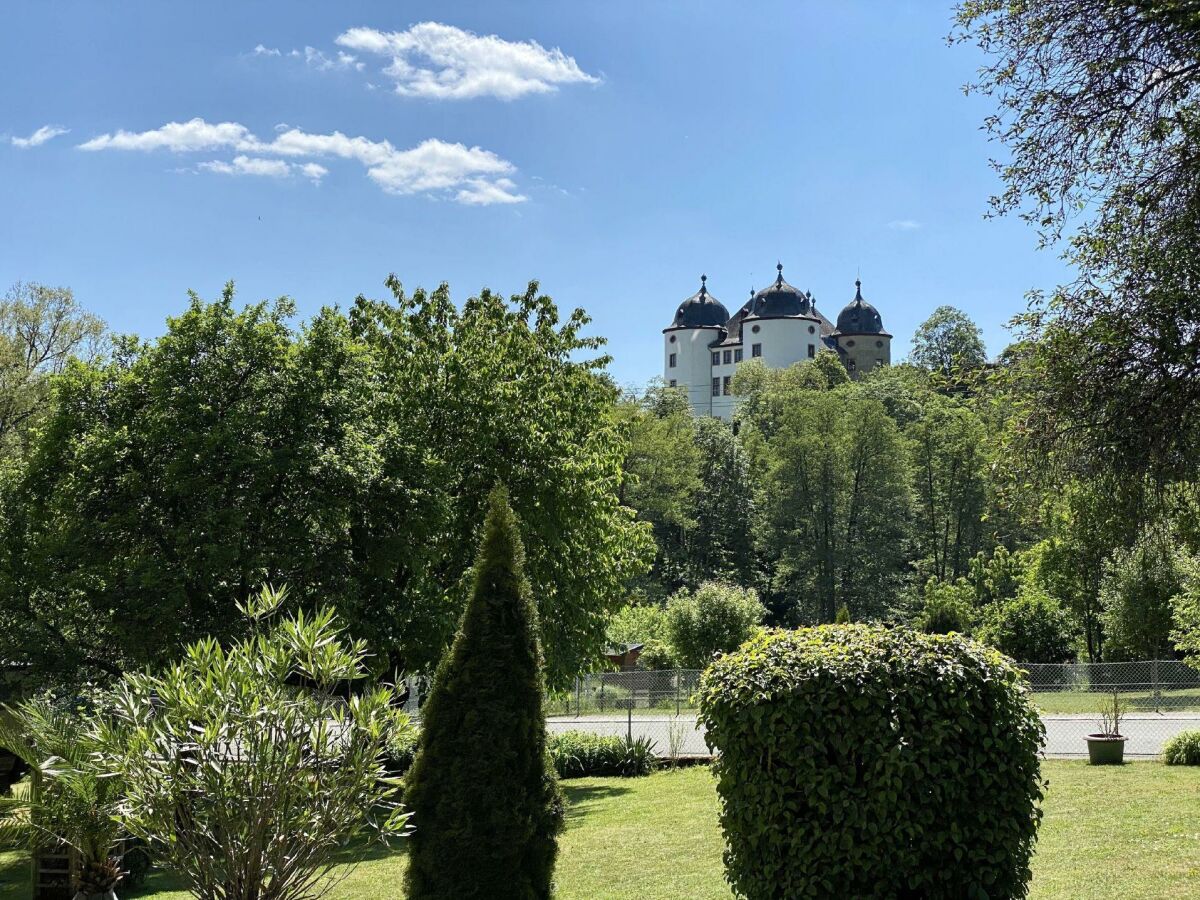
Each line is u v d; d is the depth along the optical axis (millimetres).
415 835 8461
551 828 8680
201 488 18797
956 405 66750
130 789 7910
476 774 8398
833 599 65625
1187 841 11078
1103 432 10195
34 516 19766
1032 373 10836
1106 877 9609
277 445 19781
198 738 7723
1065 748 22406
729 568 71312
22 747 9961
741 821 7367
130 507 18750
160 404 19500
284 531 18891
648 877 11523
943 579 64938
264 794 7641
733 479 76688
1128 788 15898
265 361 20641
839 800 6977
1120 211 10375
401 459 21812
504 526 9094
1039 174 10664
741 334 129000
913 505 66750
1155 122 9945
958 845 6891
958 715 7039
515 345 25703
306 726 7891
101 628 20469
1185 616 24109
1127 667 28766
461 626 8859
